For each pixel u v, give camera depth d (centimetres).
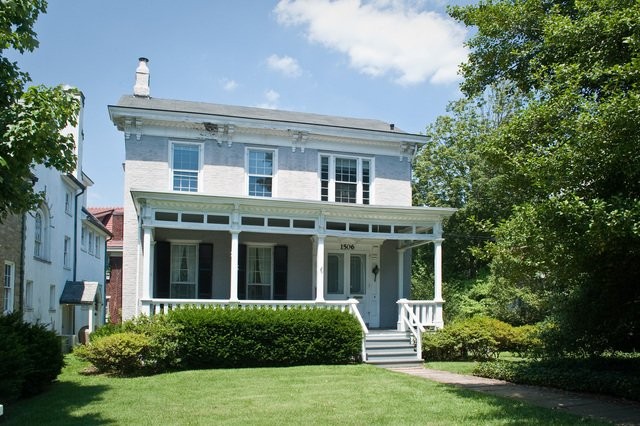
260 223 1848
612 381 1081
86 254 2967
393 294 2050
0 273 1609
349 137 1994
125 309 1769
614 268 1080
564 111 950
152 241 1706
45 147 865
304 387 1169
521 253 1020
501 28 1310
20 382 968
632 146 789
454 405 974
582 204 800
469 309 2808
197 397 1057
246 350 1516
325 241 1980
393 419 865
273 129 1912
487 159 1099
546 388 1191
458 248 3409
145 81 2066
